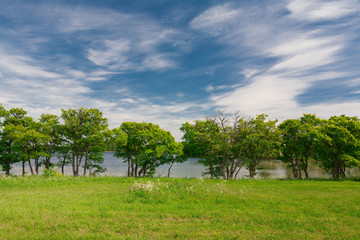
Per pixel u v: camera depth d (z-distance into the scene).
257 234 6.69
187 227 7.16
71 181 17.64
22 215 7.86
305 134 27.61
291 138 30.11
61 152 35.78
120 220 7.66
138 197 11.18
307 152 30.62
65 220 7.46
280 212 9.34
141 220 7.76
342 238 6.48
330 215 8.99
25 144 30.98
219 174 32.34
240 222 7.89
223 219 8.15
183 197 11.36
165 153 30.38
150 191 11.84
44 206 9.30
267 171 50.88
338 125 28.70
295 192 14.22
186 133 28.77
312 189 15.71
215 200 11.06
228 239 6.23
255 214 8.90
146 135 30.09
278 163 67.88
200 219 8.20
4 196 11.61
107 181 18.17
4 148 31.98
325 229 7.26
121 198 11.14
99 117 33.75
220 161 31.23
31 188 14.44
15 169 47.44
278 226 7.50
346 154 26.86
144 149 32.09
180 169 52.78
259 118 28.05
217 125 27.89
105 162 75.75
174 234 6.50
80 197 11.39
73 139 32.75
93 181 18.14
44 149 35.19
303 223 7.86
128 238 6.06
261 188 15.89
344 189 15.75
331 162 30.34
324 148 28.38
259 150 28.22
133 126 32.91
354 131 28.20
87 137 31.97
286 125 29.84
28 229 6.61
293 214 8.99
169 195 11.49
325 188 16.22
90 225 7.05
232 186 16.50
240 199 11.43
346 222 8.04
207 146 27.64
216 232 6.75
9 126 30.56
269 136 27.14
